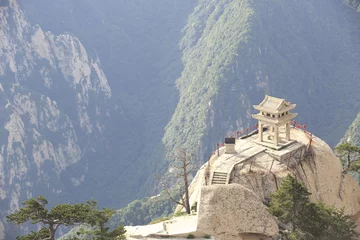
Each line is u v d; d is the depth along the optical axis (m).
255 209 53.72
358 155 77.25
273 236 53.12
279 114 65.56
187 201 65.12
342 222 52.88
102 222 50.78
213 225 53.75
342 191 68.19
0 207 193.50
